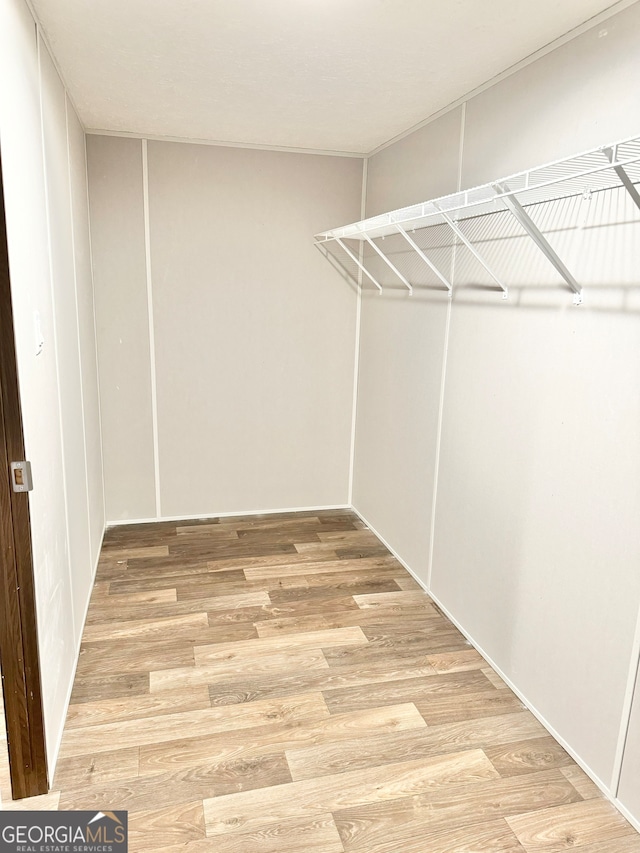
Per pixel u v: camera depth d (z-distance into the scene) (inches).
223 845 62.9
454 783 72.2
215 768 73.0
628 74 64.9
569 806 69.6
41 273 70.2
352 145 134.7
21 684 64.6
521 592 87.0
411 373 122.4
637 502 65.5
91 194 128.6
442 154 107.0
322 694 87.3
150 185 131.9
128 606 108.9
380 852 62.7
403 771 73.7
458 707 85.7
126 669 91.2
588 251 71.2
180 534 142.0
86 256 121.2
